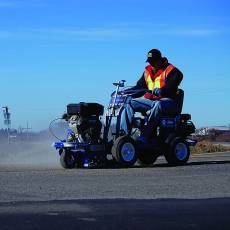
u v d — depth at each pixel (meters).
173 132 14.27
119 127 13.80
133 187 9.33
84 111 13.36
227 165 13.63
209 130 53.88
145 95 13.97
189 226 6.52
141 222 6.67
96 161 13.58
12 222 6.58
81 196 8.37
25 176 10.95
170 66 14.13
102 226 6.46
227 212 7.22
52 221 6.65
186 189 9.12
